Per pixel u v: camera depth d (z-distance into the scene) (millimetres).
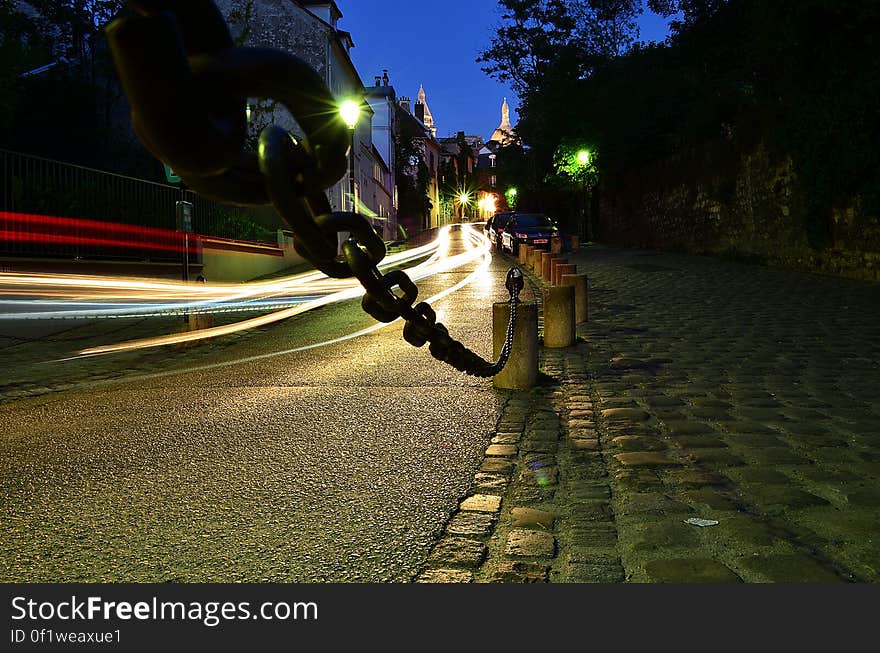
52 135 26500
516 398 6938
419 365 8820
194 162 571
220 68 560
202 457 5215
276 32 33938
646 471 4754
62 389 7941
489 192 136375
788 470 4680
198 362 9594
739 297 14719
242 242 22547
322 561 3477
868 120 15188
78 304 12828
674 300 14727
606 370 8117
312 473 4816
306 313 14789
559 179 42188
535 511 4078
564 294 9617
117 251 14273
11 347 10953
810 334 10062
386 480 4660
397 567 3402
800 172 18219
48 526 3949
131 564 3473
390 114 60125
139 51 517
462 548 3594
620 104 34719
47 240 12164
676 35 34219
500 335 7336
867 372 7605
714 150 25469
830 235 17547
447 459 5098
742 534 3689
